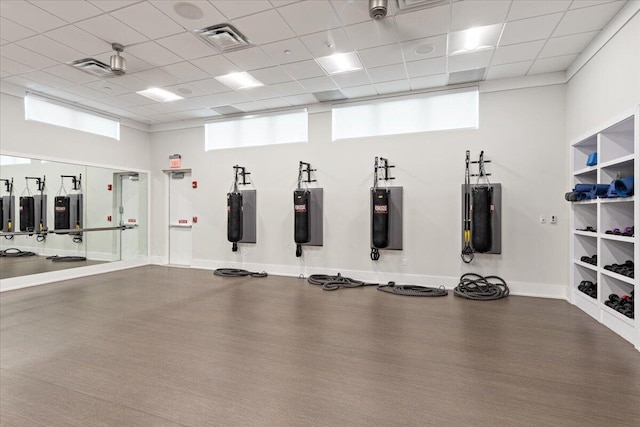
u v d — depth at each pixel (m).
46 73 4.99
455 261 5.49
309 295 5.16
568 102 4.81
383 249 5.90
